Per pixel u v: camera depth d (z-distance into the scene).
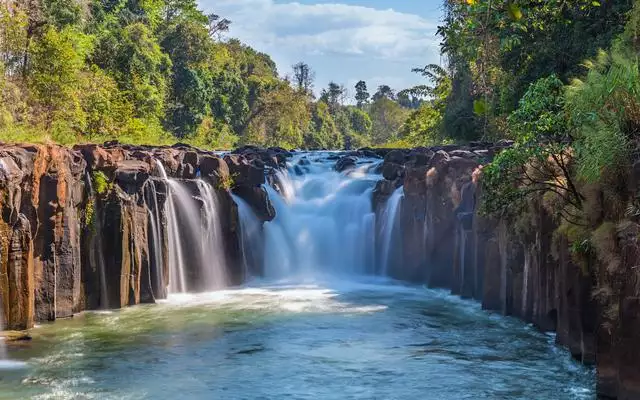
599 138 13.39
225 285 27.66
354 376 15.91
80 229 22.09
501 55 32.00
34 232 19.94
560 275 17.45
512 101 33.78
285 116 97.69
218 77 84.12
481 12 11.47
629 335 12.08
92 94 41.62
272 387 15.16
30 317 19.67
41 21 40.56
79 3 48.66
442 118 49.94
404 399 14.37
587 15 28.52
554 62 32.25
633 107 13.43
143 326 20.39
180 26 76.50
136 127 45.34
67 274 21.27
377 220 30.48
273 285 28.28
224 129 81.69
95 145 22.78
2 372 15.97
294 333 19.75
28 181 19.70
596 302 14.64
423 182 27.91
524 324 20.48
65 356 17.27
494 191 18.12
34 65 37.50
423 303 24.00
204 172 27.89
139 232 23.70
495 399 14.27
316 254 31.05
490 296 22.44
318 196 33.16
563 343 17.64
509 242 21.11
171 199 25.67
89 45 49.91
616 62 14.12
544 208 18.20
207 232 26.80
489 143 31.00
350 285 28.14
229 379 15.70
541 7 18.44
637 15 19.06
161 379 15.65
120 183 23.45
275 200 31.41
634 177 12.35
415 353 17.64
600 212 14.43
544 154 16.25
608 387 13.55
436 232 26.59
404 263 28.52
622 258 12.60
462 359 17.08
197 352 17.80
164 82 63.22
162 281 24.64
